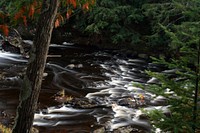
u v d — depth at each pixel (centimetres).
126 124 939
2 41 1778
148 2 2047
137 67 1720
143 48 1992
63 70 1493
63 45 2119
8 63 1484
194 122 449
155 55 1930
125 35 1988
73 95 1144
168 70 1689
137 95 1198
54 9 401
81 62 1698
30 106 411
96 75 1464
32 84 407
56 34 2223
